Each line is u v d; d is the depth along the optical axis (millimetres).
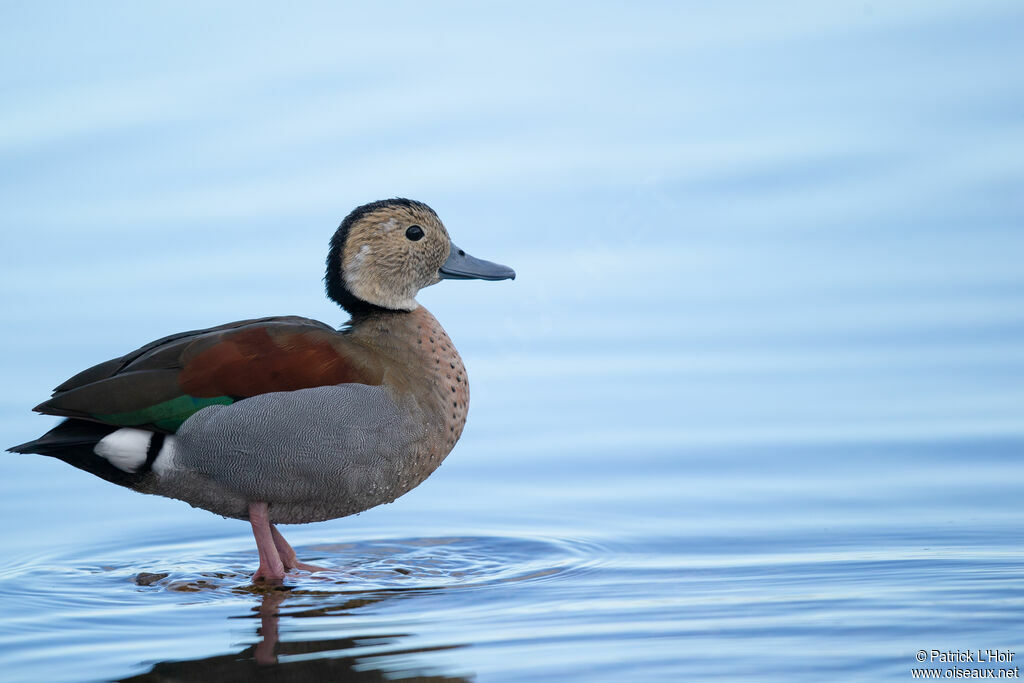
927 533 11609
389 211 12555
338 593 10727
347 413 11258
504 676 8602
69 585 11023
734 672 8586
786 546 11430
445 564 11547
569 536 12117
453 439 12195
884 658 8797
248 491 11312
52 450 11219
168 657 9086
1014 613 9586
